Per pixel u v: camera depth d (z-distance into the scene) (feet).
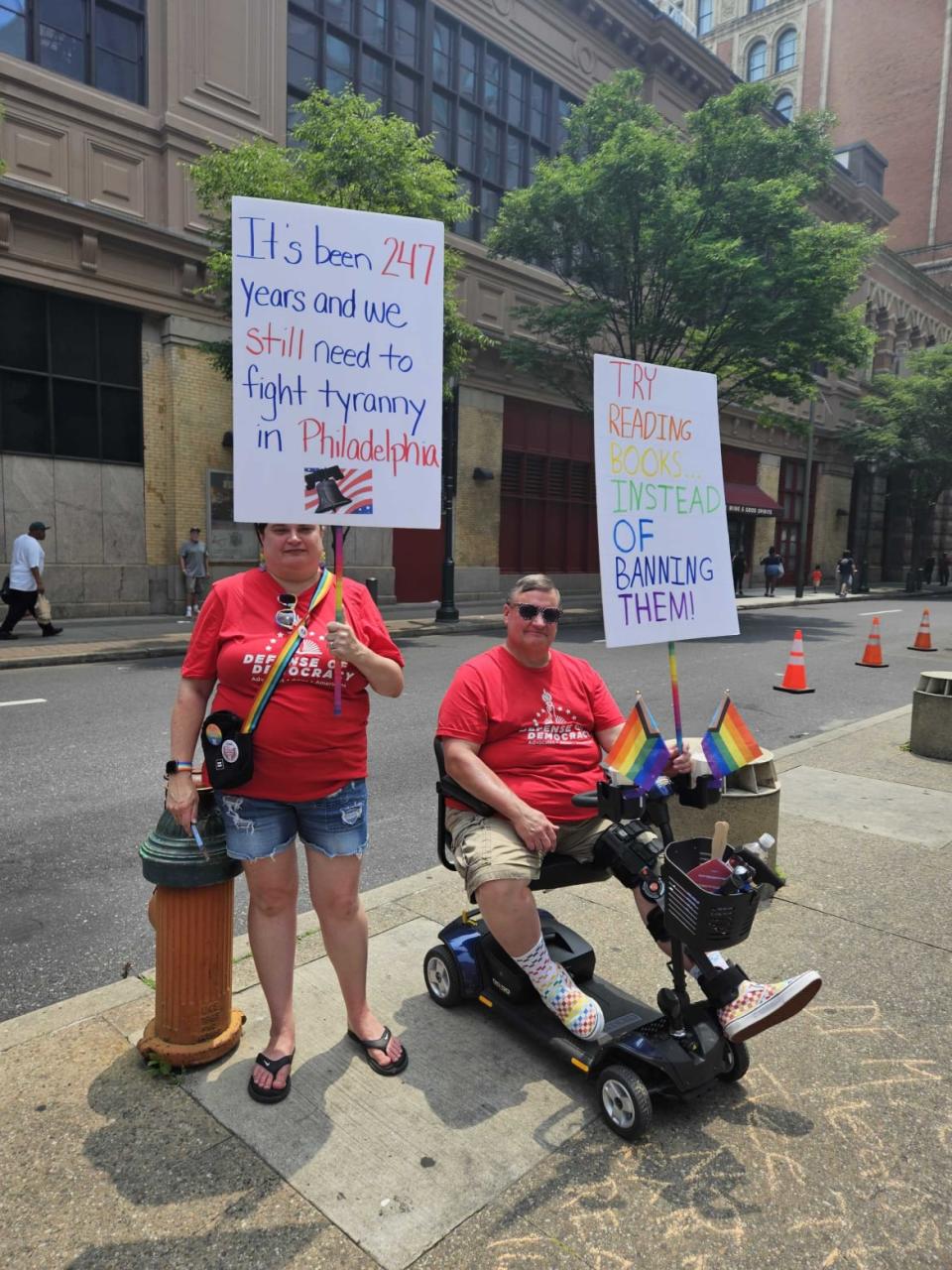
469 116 70.18
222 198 42.70
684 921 7.90
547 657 9.55
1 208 44.98
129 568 52.34
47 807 17.78
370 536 64.95
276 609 8.18
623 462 9.14
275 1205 6.88
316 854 8.53
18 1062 8.68
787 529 117.70
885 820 17.06
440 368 8.70
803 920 12.41
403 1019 9.62
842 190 111.45
